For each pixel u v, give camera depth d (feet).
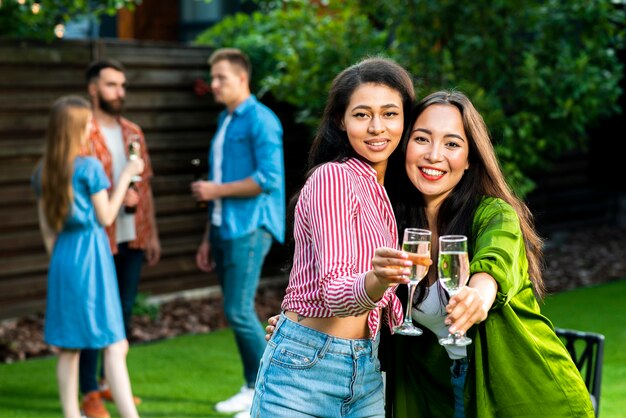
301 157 30.07
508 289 9.20
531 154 27.76
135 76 27.02
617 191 39.42
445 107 10.09
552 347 9.78
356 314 8.69
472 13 27.96
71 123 16.49
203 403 18.89
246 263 18.60
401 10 28.58
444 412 10.66
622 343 23.35
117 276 20.22
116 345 16.56
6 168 24.98
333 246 9.01
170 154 28.02
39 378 20.76
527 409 9.64
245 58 19.27
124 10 41.09
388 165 10.52
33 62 25.20
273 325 10.44
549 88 27.27
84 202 16.56
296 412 9.48
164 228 27.96
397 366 10.55
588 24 28.37
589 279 31.81
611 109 30.66
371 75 9.68
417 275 9.11
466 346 9.77
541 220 37.35
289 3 31.53
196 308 27.71
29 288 25.66
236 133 19.04
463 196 10.22
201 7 41.55
